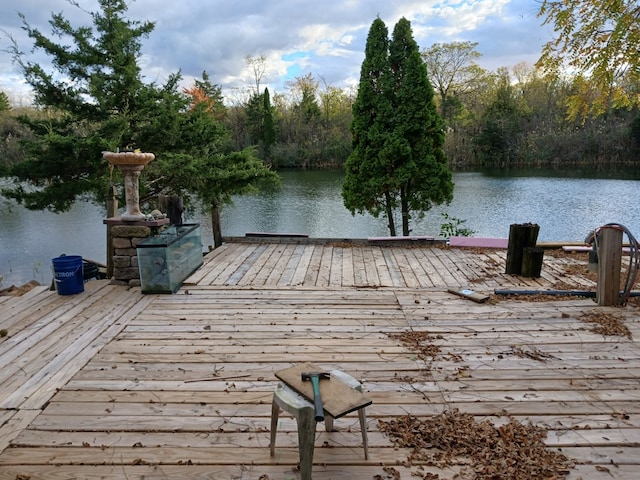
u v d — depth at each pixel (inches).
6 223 637.9
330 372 91.1
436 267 241.4
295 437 95.3
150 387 117.0
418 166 380.5
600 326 154.7
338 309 177.5
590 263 184.1
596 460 86.4
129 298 192.4
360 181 393.4
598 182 881.5
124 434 96.9
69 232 592.7
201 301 188.1
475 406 106.3
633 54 198.5
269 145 1326.3
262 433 96.9
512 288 201.8
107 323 163.3
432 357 133.6
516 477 81.6
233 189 363.9
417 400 109.1
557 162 1200.8
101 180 310.3
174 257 202.1
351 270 236.7
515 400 108.7
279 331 155.3
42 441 94.8
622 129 1127.6
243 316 170.2
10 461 88.6
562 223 557.9
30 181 332.8
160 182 360.8
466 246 290.7
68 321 165.5
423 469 84.5
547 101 1284.4
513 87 1347.2
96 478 83.5
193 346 143.0
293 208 714.8
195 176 337.7
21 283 406.6
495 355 134.2
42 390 115.7
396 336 149.9
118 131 331.3
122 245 207.9
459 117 1238.9
